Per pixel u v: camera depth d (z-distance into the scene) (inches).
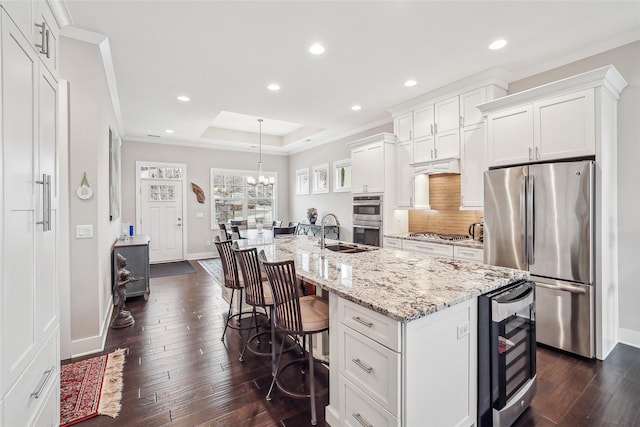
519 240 115.1
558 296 106.4
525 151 116.2
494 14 96.0
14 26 45.4
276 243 142.7
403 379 51.3
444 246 147.3
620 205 111.4
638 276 108.5
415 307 53.3
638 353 105.1
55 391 61.1
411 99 170.4
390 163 183.3
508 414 66.1
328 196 276.7
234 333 124.1
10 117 44.3
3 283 42.2
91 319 108.7
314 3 91.0
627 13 95.7
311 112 195.8
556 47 116.5
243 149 315.9
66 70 104.5
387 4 91.3
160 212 276.4
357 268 85.7
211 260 284.0
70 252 104.8
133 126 228.1
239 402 80.4
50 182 57.9
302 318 75.6
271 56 122.6
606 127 102.6
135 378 91.4
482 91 139.6
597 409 76.5
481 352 64.8
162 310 150.7
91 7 91.7
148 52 118.9
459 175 167.5
